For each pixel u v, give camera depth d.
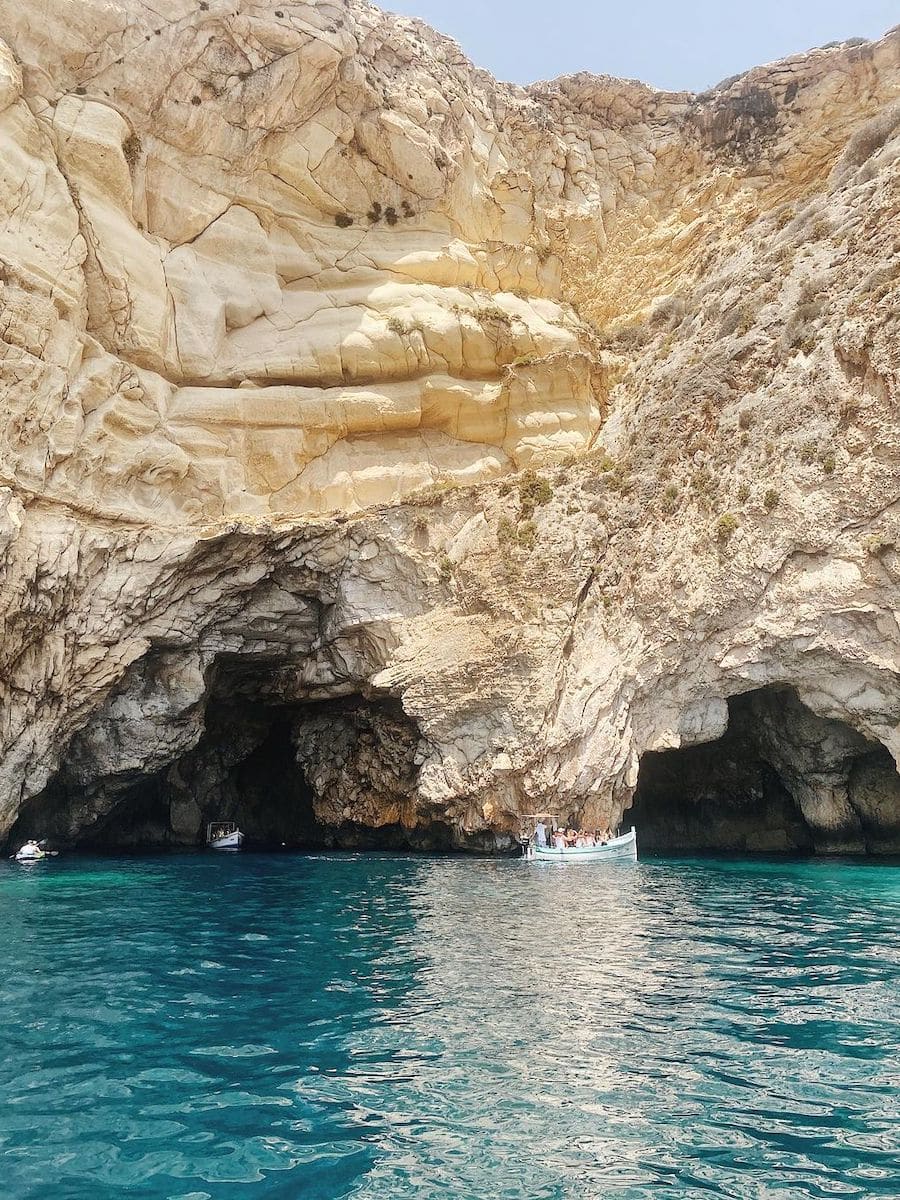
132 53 27.69
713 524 25.58
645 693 25.88
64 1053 7.28
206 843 32.31
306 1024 8.08
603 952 11.33
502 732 25.80
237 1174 5.26
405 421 31.19
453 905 15.62
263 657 30.08
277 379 30.42
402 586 28.67
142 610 26.11
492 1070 6.90
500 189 35.69
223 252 30.58
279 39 29.44
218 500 28.56
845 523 23.50
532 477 28.56
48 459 24.53
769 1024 8.07
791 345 26.41
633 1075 6.80
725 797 31.22
